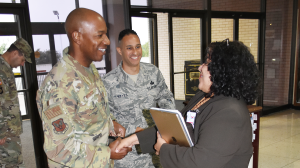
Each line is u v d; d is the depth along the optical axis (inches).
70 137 44.3
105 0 130.7
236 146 35.9
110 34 135.2
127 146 54.6
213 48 40.7
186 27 159.9
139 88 74.2
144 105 75.5
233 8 174.6
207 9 162.7
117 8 131.1
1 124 91.7
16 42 98.7
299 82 209.5
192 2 158.6
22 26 111.0
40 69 118.6
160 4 145.0
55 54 121.9
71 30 45.3
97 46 46.1
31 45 112.7
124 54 70.4
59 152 43.1
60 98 43.0
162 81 80.9
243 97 40.9
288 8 196.7
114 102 73.2
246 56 39.2
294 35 203.2
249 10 181.3
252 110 77.5
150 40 147.3
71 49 47.4
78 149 44.9
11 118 96.7
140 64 78.1
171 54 156.7
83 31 44.8
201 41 167.5
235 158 39.0
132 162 72.9
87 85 47.9
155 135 54.9
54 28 119.7
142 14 139.9
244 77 38.6
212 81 40.4
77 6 124.1
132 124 74.5
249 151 39.1
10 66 98.3
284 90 212.2
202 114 41.2
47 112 42.2
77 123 46.9
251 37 185.5
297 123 176.6
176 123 39.2
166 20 150.9
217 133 35.8
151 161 76.3
